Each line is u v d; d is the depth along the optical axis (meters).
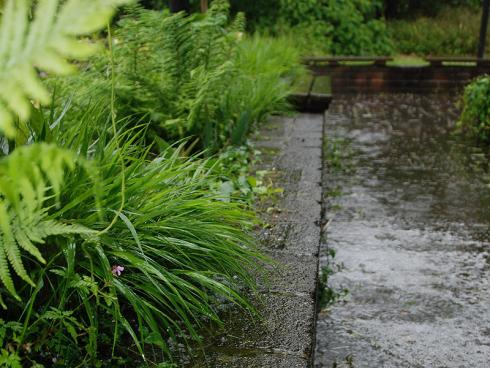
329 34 13.57
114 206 2.06
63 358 1.75
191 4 12.00
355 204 4.71
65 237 1.84
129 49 3.99
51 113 2.21
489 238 3.96
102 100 3.06
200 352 1.90
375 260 3.60
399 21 15.52
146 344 1.92
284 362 1.84
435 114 8.90
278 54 8.64
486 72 10.85
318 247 2.81
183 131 4.39
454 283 3.29
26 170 0.92
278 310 2.16
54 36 0.81
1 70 0.83
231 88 5.09
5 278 1.26
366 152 6.51
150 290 1.93
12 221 1.40
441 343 2.71
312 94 6.78
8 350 1.69
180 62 4.24
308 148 4.92
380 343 2.71
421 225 4.21
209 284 2.05
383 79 11.05
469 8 16.42
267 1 13.25
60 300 1.85
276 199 3.58
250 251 2.45
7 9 0.91
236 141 4.73
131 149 2.56
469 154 6.35
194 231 2.27
